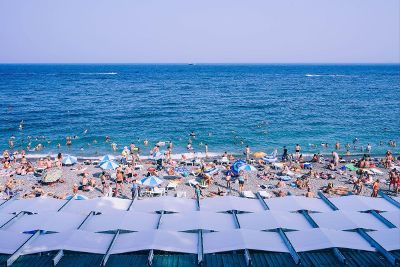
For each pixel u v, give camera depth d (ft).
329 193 76.28
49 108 218.18
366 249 41.73
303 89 348.79
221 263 40.45
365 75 614.34
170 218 49.55
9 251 40.83
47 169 84.74
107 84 410.52
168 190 78.33
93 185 80.07
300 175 88.12
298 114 197.36
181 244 42.78
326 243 42.19
